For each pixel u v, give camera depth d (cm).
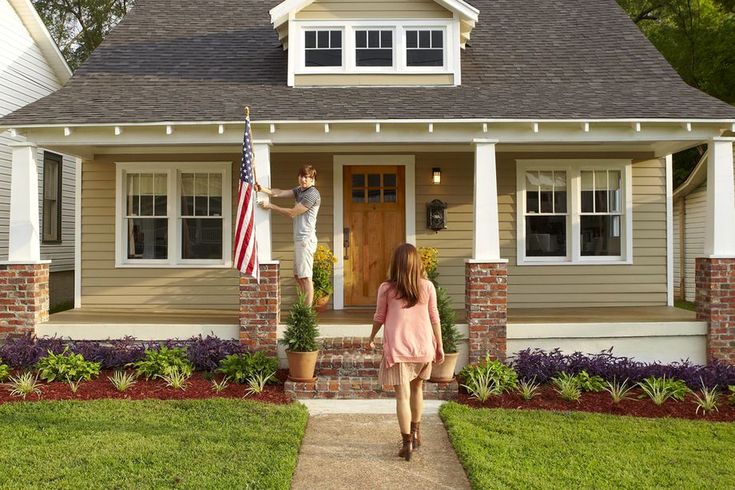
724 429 600
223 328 843
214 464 491
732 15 2134
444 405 667
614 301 1059
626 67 998
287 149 1030
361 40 973
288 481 469
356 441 573
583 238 1070
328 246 1046
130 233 1066
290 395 716
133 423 590
